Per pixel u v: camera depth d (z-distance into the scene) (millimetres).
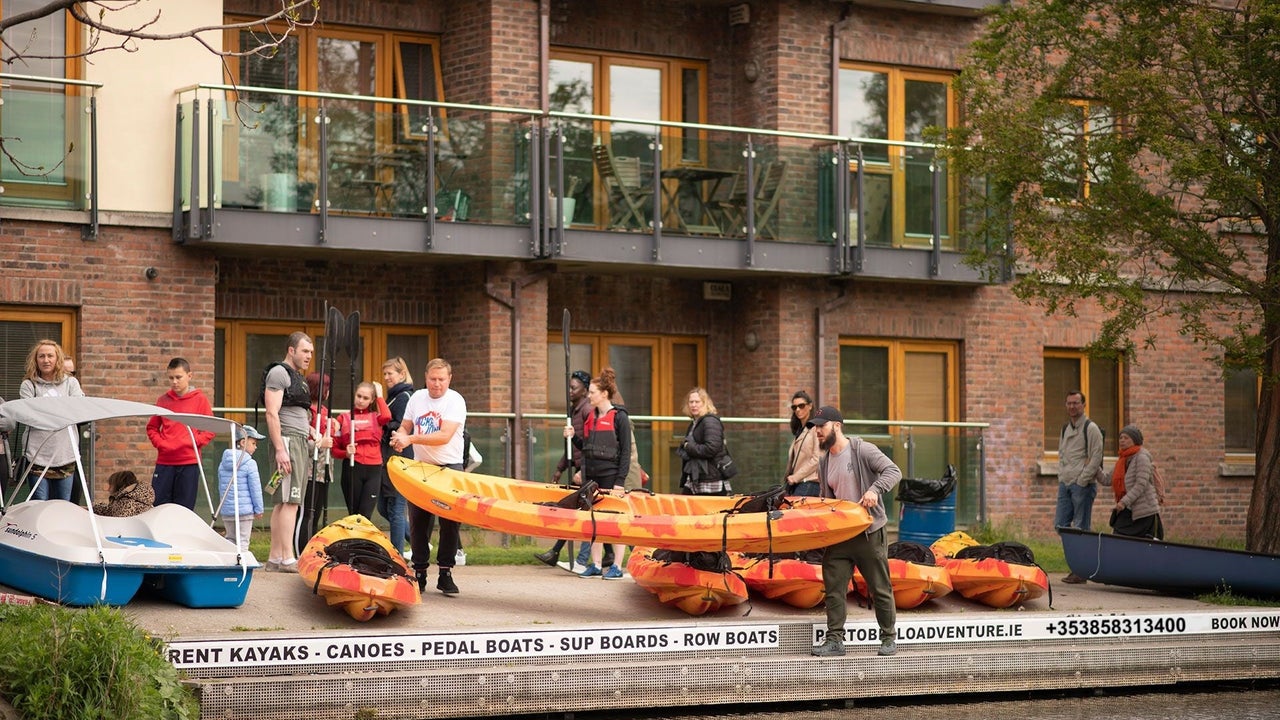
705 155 18547
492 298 18078
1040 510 21109
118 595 10828
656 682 11109
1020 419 20969
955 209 19844
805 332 19688
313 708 10117
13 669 8633
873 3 20219
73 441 10695
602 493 12719
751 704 11508
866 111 20469
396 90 18844
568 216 17891
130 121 16328
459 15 18812
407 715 10398
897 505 18891
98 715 8609
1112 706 12047
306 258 17891
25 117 15781
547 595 12719
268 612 11281
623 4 19906
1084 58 15680
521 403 18172
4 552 11406
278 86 18188
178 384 12586
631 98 20141
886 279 19594
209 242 16203
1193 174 14625
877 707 11836
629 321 19703
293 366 12812
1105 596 14523
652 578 12195
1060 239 15539
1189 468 21953
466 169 17453
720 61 20453
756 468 18594
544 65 18641
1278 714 11711
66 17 16281
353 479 13484
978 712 11664
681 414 20203
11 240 15727
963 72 16219
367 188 16953
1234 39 15031
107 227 16203
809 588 12539
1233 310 21938
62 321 16156
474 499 12164
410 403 12602
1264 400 15797
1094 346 15766
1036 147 15461
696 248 18422
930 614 12531
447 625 11234
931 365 20750
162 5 16484
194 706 9578
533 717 10914
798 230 19016
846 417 20141
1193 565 14297
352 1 18453
